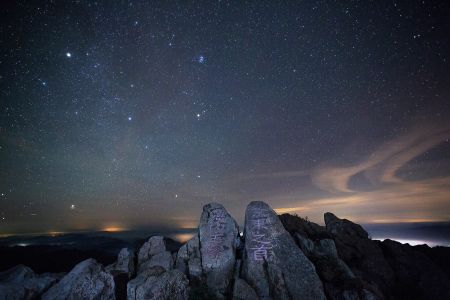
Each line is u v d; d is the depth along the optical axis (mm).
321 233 18281
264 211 16203
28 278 14180
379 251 17000
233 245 16031
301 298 12836
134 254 17922
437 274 15438
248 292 13031
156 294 12352
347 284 13180
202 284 13789
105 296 12664
